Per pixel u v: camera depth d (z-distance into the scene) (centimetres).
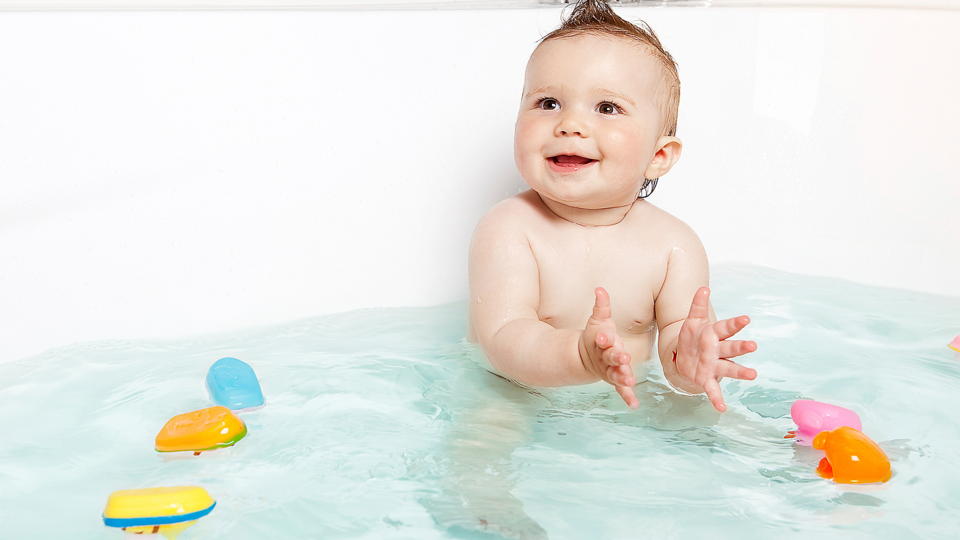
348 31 156
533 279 124
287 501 94
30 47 138
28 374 129
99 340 141
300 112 154
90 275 140
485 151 163
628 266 125
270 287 152
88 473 101
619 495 95
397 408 117
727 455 105
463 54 162
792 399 121
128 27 143
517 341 114
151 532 88
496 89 163
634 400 96
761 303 159
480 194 163
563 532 88
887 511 92
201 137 147
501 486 97
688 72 172
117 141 142
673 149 128
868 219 175
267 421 113
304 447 106
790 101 175
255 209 151
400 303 160
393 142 159
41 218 138
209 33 148
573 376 106
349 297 157
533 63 121
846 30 175
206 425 105
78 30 140
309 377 128
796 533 88
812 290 167
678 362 104
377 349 140
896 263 175
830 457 98
